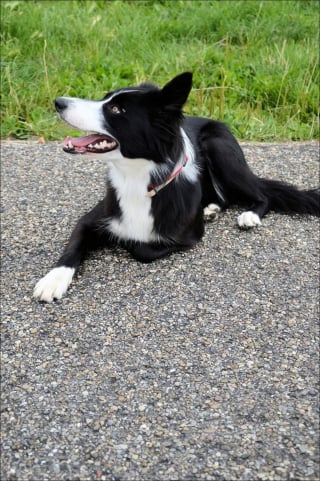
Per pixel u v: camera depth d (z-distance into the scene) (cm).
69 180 226
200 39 326
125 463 142
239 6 339
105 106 180
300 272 188
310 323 172
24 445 145
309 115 276
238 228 206
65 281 179
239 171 211
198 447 145
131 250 192
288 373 160
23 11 315
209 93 279
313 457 144
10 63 279
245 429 148
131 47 306
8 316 172
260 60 299
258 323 172
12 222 204
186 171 192
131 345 165
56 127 256
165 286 181
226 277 185
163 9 351
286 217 213
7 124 255
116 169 189
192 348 165
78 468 141
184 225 192
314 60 295
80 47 301
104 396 154
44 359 161
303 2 358
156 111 179
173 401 153
